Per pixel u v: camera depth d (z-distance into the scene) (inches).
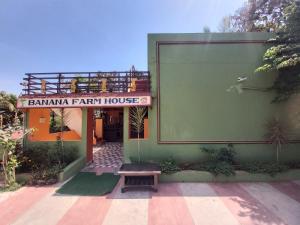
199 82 461.4
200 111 458.6
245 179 395.5
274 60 398.3
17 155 403.2
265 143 455.8
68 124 496.7
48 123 506.3
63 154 456.8
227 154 429.7
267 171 396.5
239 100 459.8
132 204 304.0
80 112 494.0
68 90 474.6
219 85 461.1
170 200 316.8
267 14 761.6
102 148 722.2
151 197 327.9
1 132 369.7
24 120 480.4
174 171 398.3
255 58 462.3
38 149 451.5
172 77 462.3
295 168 416.2
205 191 350.6
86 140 488.7
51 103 450.0
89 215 273.4
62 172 394.9
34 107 451.5
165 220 260.2
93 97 446.6
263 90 459.2
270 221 256.7
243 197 326.0
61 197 327.6
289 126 459.5
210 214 274.4
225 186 373.1
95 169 470.0
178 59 463.5
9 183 364.5
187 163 443.5
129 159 451.8
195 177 395.9
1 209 289.7
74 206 298.4
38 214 276.4
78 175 429.1
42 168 408.5
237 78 460.1
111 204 304.5
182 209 288.4
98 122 837.2
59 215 273.6
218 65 462.0
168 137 457.4
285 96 425.1
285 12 410.9
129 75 472.7
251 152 456.1
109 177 418.3
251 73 461.7
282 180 396.2
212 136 456.8
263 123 458.6
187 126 458.0
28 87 473.4
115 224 251.9
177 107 459.2
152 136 457.1
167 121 458.6
